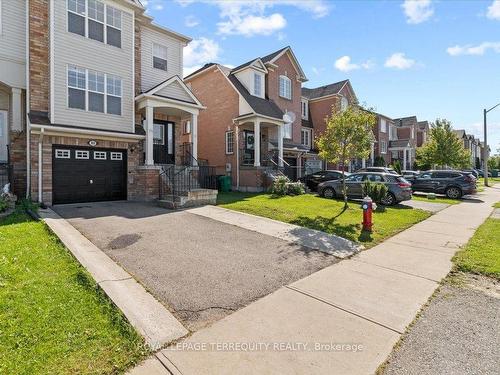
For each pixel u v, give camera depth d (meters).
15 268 4.56
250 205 11.77
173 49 16.09
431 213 11.82
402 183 13.71
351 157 12.17
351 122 11.72
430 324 3.66
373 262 5.91
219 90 20.23
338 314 3.84
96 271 4.75
